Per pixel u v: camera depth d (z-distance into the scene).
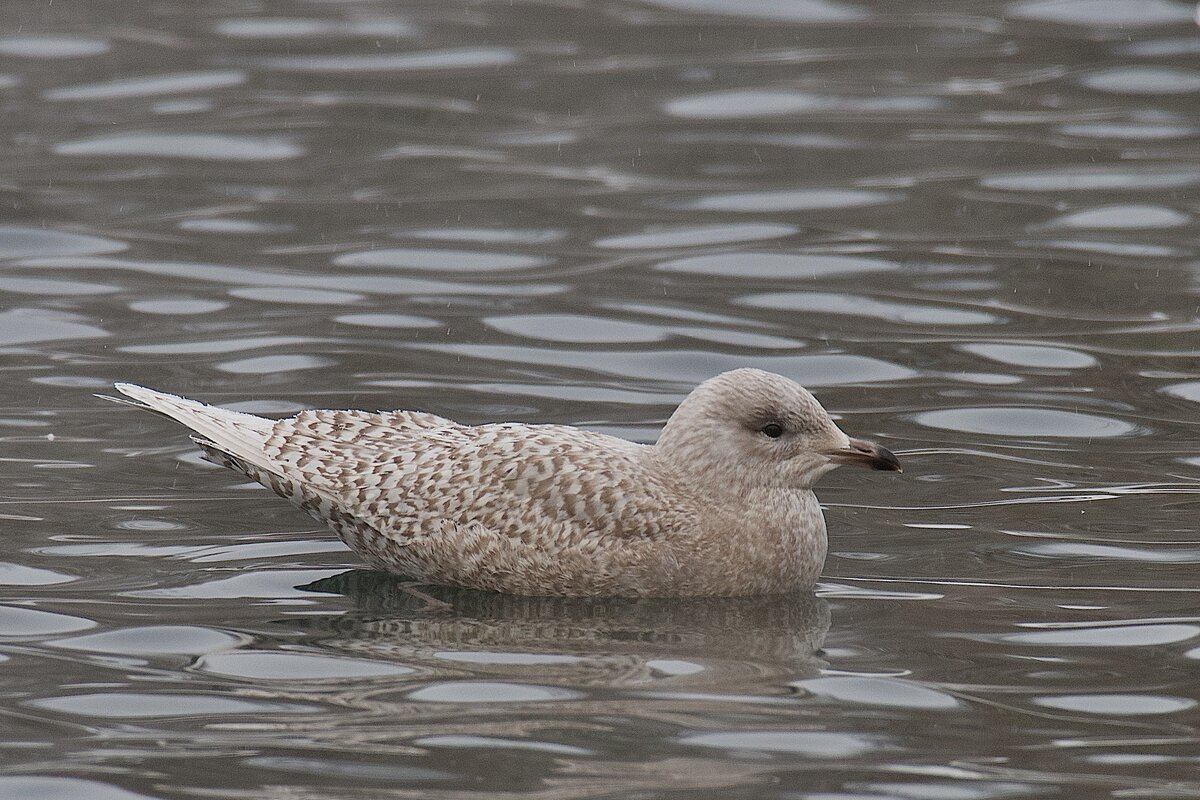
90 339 16.28
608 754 8.66
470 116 23.95
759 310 17.34
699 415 11.62
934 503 12.89
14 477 13.07
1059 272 18.36
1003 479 13.31
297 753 8.66
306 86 25.09
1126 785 8.37
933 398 15.07
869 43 27.39
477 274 18.38
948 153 22.41
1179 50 26.48
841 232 19.72
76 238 19.22
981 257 18.84
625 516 11.38
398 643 10.33
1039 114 23.95
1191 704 9.38
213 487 13.13
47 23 27.94
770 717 9.16
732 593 11.38
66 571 11.41
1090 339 16.45
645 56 26.70
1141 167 21.73
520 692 9.51
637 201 20.80
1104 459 13.68
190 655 10.05
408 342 16.34
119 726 9.02
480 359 15.93
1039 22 28.30
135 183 21.14
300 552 12.04
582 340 16.50
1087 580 11.35
